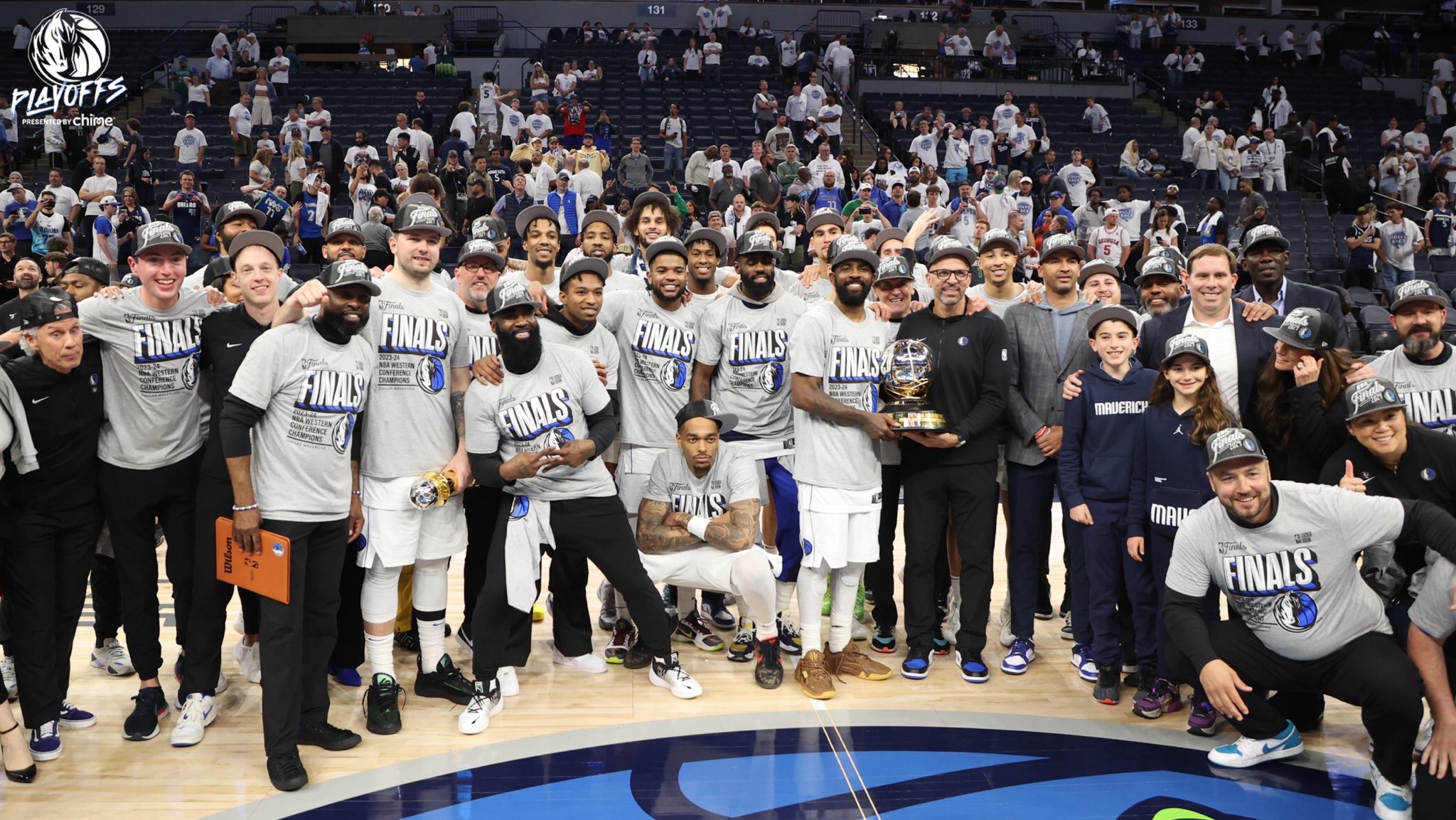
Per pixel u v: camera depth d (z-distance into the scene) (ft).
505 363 13.17
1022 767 11.91
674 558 14.17
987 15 70.69
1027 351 14.48
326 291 11.42
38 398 11.57
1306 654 11.36
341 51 62.95
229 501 12.11
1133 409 13.29
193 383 12.50
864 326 14.30
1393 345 16.39
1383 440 11.26
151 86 58.90
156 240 11.75
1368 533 10.91
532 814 10.82
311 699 12.33
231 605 17.11
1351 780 11.68
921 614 14.51
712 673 14.66
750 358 14.79
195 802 11.10
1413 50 67.46
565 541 13.57
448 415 13.20
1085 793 11.32
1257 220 38.22
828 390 14.08
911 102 58.08
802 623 14.15
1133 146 49.93
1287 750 11.99
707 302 15.16
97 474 12.18
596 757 12.09
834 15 68.49
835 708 13.48
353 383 11.84
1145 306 15.65
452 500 13.37
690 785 11.44
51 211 35.19
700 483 14.15
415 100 54.60
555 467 13.10
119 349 12.02
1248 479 10.80
